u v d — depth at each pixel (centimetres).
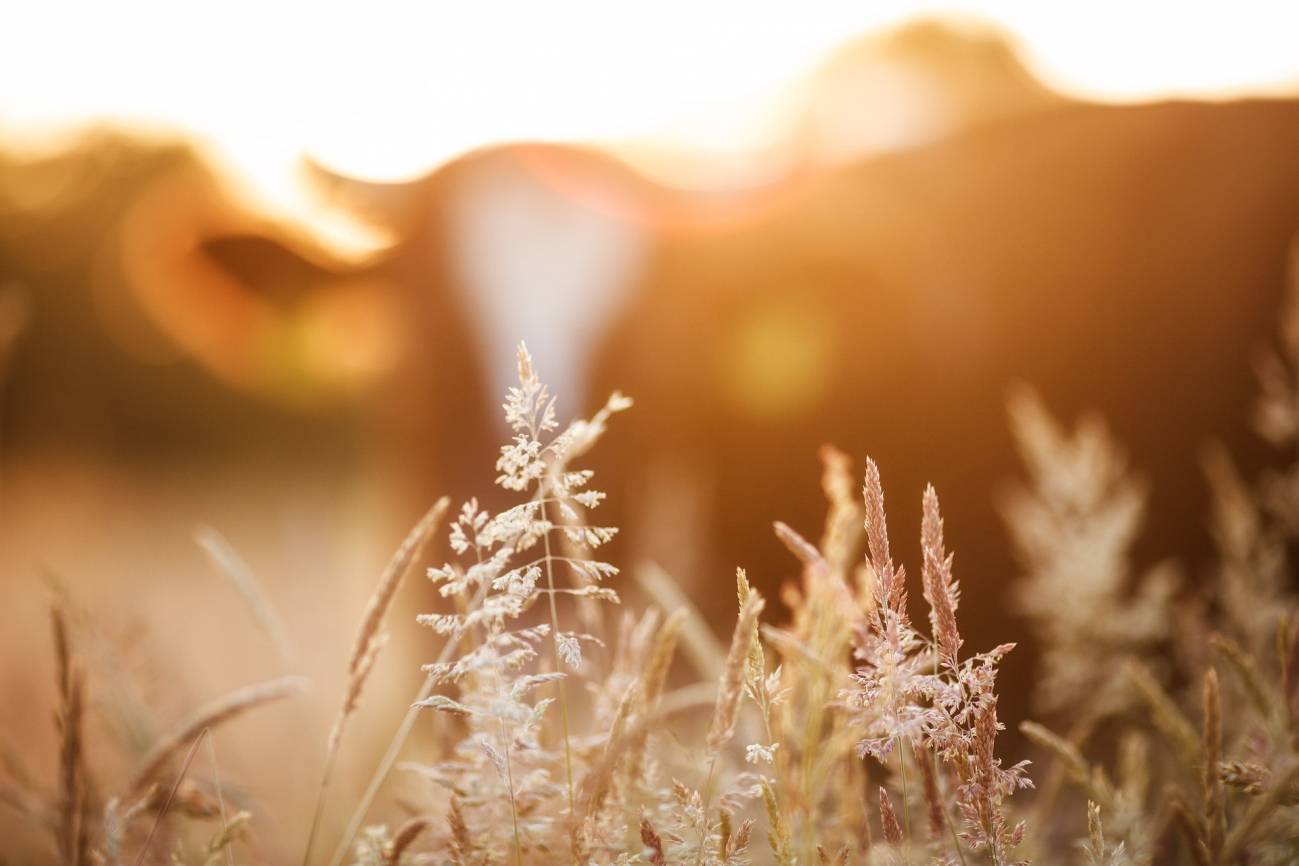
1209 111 414
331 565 477
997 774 90
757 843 123
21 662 263
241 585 138
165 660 170
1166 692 226
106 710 145
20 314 337
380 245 526
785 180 491
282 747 205
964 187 446
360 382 832
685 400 451
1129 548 377
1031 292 414
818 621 101
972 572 392
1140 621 224
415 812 121
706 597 364
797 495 436
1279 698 124
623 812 104
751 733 129
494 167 480
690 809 94
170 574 495
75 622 147
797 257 445
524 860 103
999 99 668
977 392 409
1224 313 385
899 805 133
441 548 422
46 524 594
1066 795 158
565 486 90
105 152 1368
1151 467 385
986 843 90
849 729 98
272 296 550
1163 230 401
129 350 1055
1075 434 390
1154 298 396
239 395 979
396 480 495
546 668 115
